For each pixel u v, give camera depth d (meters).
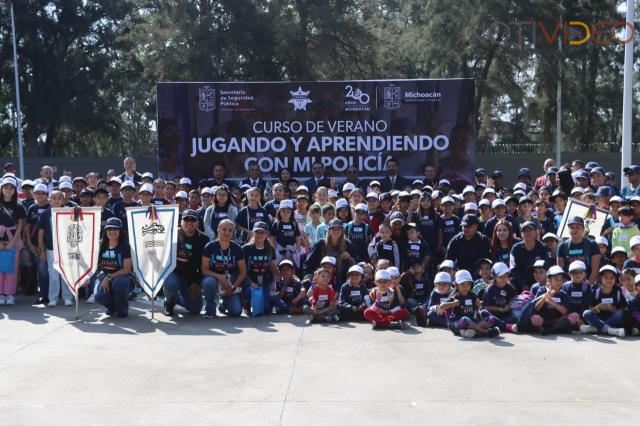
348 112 14.64
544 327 8.99
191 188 14.55
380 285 9.41
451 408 6.21
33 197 12.57
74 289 10.02
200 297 10.31
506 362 7.64
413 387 6.80
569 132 43.59
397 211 11.16
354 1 41.16
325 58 39.94
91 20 43.91
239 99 14.67
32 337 8.88
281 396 6.57
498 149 41.56
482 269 10.04
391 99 14.59
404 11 41.78
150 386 6.89
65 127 47.69
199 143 14.71
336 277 10.46
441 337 8.83
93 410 6.25
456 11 35.72
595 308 9.06
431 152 14.63
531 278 10.10
